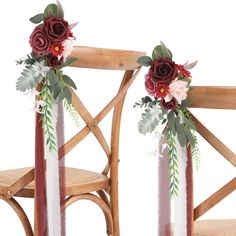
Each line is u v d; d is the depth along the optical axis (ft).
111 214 10.73
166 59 8.89
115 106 10.66
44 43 8.96
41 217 9.33
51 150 9.18
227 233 9.09
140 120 9.01
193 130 9.01
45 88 9.11
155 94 8.89
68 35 9.16
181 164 8.98
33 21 9.05
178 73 8.90
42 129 9.23
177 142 8.97
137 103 9.11
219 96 8.68
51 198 9.27
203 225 9.39
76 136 9.86
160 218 9.29
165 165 9.21
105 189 10.65
